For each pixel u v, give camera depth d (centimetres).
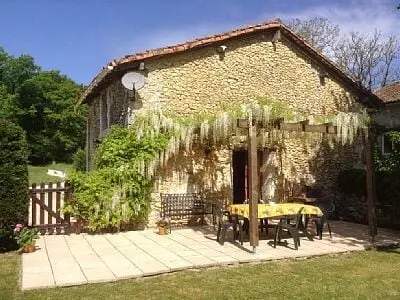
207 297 482
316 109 1218
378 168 1026
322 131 878
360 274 578
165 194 975
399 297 481
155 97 995
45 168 3419
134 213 920
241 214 769
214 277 565
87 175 915
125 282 544
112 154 931
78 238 841
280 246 751
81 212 898
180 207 985
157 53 973
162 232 880
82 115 2605
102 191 891
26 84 3847
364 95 1297
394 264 634
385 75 2941
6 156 735
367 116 950
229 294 492
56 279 543
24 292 500
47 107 3862
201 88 1052
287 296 484
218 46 1076
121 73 1025
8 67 4056
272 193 1138
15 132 750
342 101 1270
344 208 1148
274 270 601
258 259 650
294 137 1120
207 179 1032
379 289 510
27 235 718
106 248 743
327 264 636
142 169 927
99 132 1291
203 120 927
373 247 750
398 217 947
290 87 1182
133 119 969
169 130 965
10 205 726
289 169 1170
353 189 1111
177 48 1001
